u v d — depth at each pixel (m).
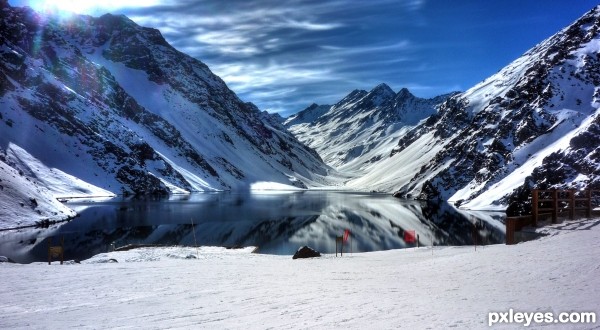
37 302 14.98
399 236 71.25
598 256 16.39
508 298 12.35
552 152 114.31
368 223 91.69
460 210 124.69
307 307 13.16
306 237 70.31
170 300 15.06
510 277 15.43
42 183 146.25
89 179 167.75
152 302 14.76
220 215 103.12
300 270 24.09
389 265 26.39
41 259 49.50
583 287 12.66
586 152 108.00
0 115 164.38
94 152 182.12
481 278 16.09
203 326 11.30
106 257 37.28
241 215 104.25
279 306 13.52
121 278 20.34
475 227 82.38
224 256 40.94
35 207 84.44
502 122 184.38
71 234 70.56
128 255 39.72
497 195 126.94
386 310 12.01
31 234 70.25
